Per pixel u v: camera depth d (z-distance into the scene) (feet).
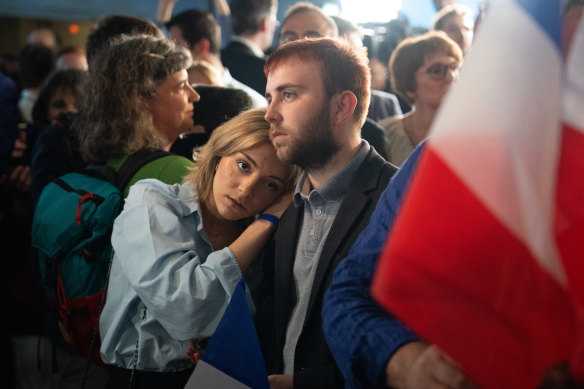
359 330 3.50
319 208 4.87
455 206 2.54
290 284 4.93
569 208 2.60
